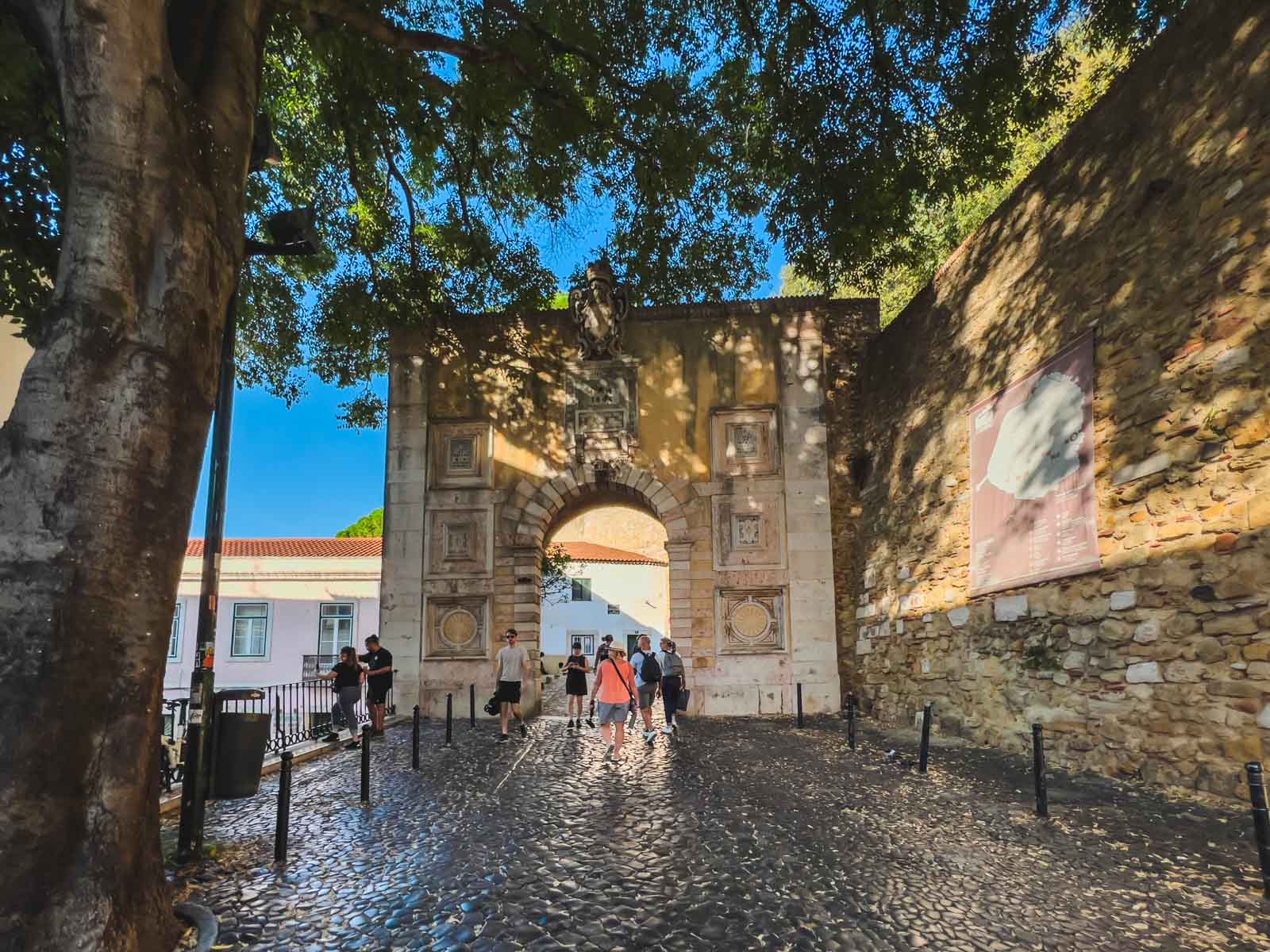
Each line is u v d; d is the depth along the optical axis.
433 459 16.20
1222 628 6.39
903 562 13.23
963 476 11.19
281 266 14.52
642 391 16.28
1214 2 6.91
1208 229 6.82
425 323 15.54
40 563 3.49
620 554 39.16
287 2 6.75
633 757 9.73
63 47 3.88
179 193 4.12
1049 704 8.72
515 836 5.94
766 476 15.88
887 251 13.09
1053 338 9.12
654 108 10.90
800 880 4.84
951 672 11.22
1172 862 5.00
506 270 14.98
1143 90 7.85
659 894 4.63
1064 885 4.67
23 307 6.18
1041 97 10.09
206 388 4.26
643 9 10.48
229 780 5.73
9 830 3.26
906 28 9.61
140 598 3.77
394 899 4.63
